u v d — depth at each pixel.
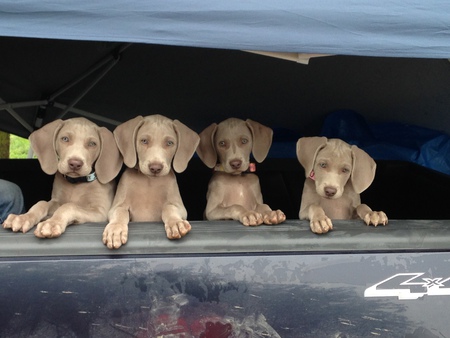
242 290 1.02
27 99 2.08
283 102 2.10
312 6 1.00
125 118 2.16
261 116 2.14
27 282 0.98
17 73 1.97
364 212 1.34
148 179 1.37
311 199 1.41
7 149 2.77
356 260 1.05
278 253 1.04
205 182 1.88
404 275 1.06
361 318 1.05
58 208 1.20
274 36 1.00
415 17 1.01
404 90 2.02
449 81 1.95
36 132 1.28
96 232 1.05
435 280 1.07
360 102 2.09
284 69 1.96
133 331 1.01
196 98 2.07
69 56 1.92
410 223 1.14
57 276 0.99
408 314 1.06
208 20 0.98
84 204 1.35
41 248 1.01
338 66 1.93
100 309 1.00
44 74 1.99
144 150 1.29
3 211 1.26
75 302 0.99
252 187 1.51
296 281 1.04
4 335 0.98
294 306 1.04
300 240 1.06
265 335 1.03
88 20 0.96
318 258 1.04
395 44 1.02
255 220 1.13
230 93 2.06
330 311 1.04
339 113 2.12
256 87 2.03
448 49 1.03
